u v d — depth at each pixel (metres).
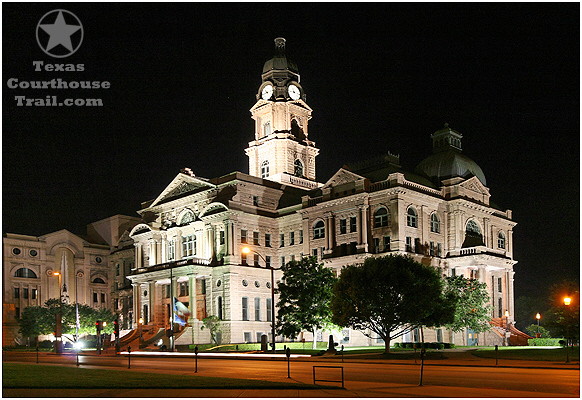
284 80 120.69
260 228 101.88
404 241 83.75
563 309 62.91
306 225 96.94
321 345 82.94
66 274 131.25
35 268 127.06
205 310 99.25
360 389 29.00
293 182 114.19
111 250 139.50
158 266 103.75
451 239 90.00
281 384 30.16
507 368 44.03
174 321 96.06
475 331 80.62
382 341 82.06
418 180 90.19
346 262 86.94
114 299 133.88
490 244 95.06
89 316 117.06
